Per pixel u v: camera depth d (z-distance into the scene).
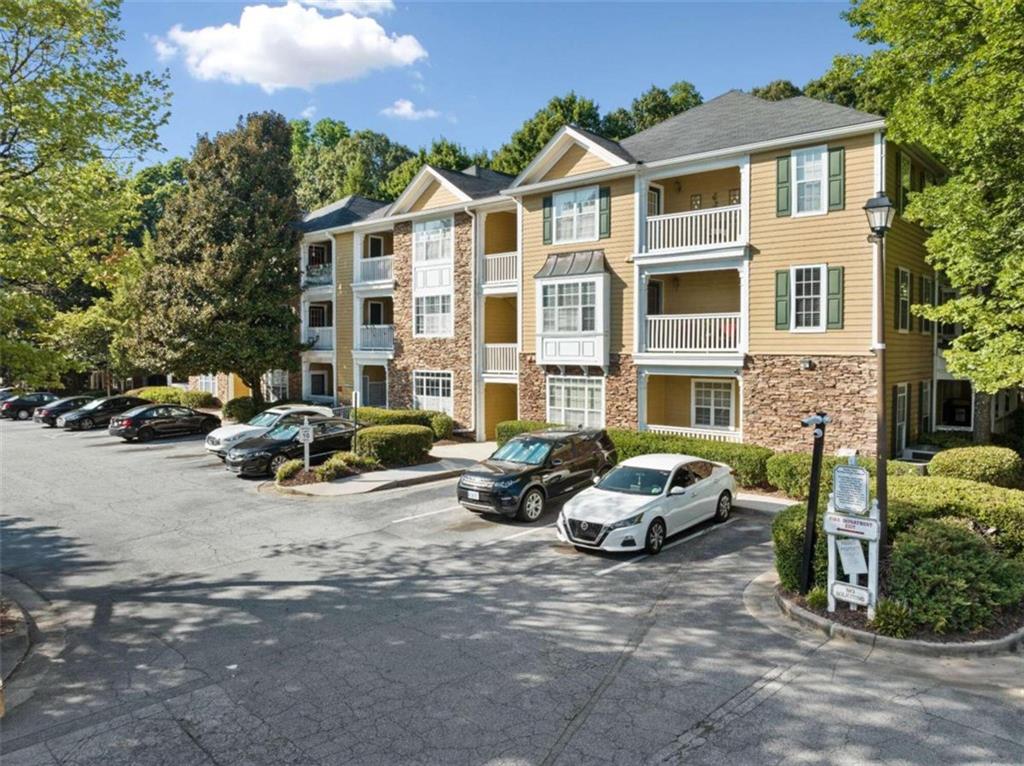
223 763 5.72
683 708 6.48
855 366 17.06
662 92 48.66
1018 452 19.83
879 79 14.62
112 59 11.46
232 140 30.97
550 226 23.00
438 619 8.91
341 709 6.58
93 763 5.77
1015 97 11.44
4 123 10.14
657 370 20.61
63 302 31.16
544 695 6.79
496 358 25.91
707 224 19.61
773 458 16.06
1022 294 12.40
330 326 35.50
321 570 11.12
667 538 12.55
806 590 8.99
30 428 32.62
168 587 10.44
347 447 21.05
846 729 6.06
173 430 28.42
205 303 29.12
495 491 13.74
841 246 17.20
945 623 7.73
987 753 5.66
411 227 28.67
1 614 9.38
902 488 11.09
